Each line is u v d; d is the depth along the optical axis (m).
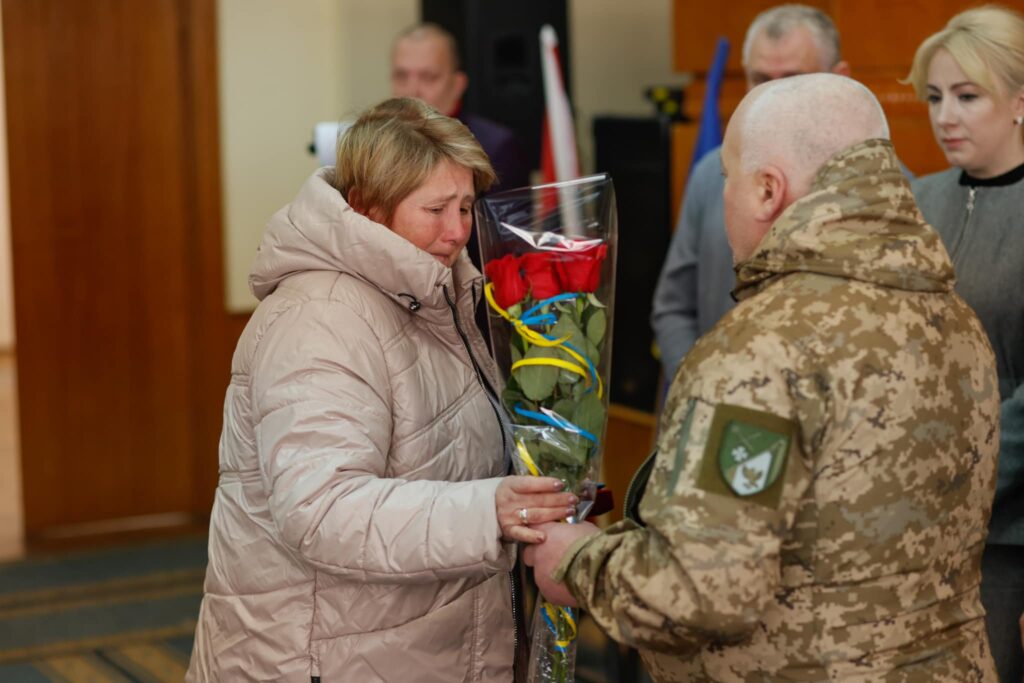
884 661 1.38
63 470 4.94
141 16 4.82
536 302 1.66
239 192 5.02
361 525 1.57
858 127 1.44
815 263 1.39
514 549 1.74
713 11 4.36
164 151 4.91
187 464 5.09
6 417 7.00
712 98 3.56
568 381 1.65
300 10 5.04
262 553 1.71
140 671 3.61
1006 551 2.18
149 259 4.94
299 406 1.62
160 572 4.51
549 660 1.76
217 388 5.07
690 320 3.12
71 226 4.84
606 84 5.72
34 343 4.86
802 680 1.38
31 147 4.76
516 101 4.91
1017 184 2.31
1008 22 2.28
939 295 1.45
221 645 1.76
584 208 1.68
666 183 4.43
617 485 4.47
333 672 1.69
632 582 1.35
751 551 1.30
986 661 1.48
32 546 4.85
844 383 1.34
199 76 4.91
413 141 1.71
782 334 1.35
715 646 1.43
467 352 1.79
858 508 1.35
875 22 3.67
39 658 3.72
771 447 1.31
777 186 1.44
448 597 1.74
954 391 1.42
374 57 5.23
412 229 1.72
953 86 2.31
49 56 4.73
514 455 1.72
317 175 1.76
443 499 1.58
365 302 1.69
